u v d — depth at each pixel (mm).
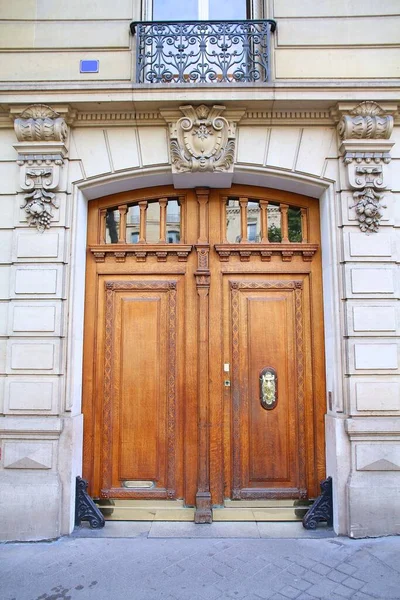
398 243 4664
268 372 4922
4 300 4625
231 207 5184
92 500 4570
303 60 4898
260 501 4762
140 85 4555
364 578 3551
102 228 5152
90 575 3607
